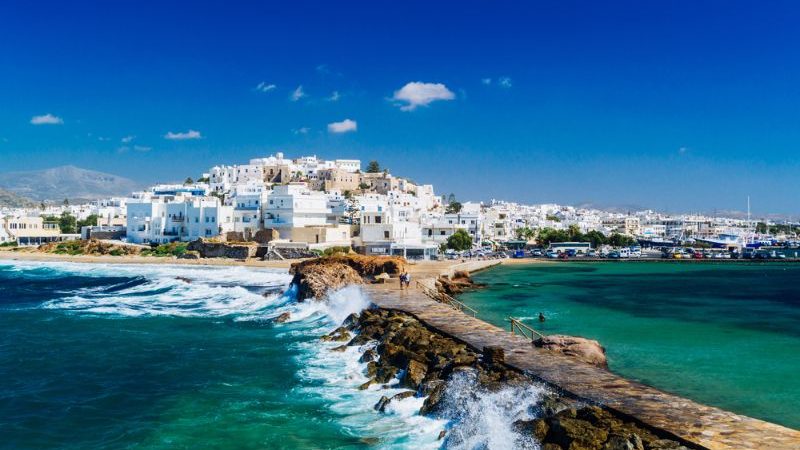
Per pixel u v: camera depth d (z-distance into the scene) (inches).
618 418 898.7
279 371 1526.8
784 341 1995.6
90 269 4680.1
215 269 4441.4
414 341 1507.1
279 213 5600.4
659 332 2161.7
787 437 800.9
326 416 1178.6
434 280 3021.7
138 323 2262.6
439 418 1107.3
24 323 2269.9
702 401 1300.4
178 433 1123.3
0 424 1197.1
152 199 7490.2
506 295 3363.7
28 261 5374.0
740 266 6077.8
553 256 6786.4
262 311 2519.7
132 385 1439.5
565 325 2311.8
